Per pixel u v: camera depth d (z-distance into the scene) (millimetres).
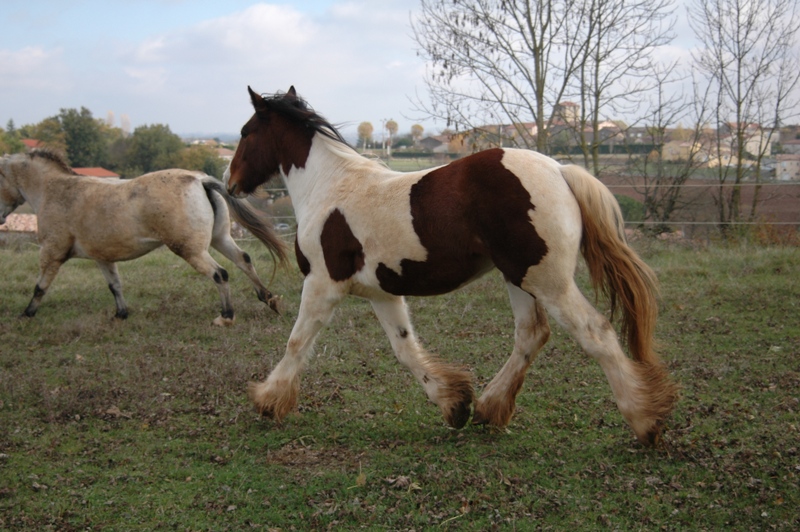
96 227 7320
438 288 4168
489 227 3807
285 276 9688
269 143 5020
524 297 4309
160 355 6273
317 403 5051
